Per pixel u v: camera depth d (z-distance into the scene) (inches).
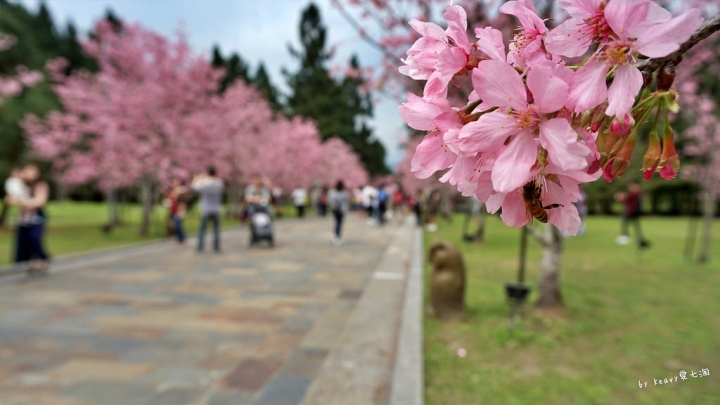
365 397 108.4
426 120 24.3
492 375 126.0
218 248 385.1
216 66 1487.5
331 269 304.8
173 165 594.6
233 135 799.7
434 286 183.0
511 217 24.9
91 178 635.5
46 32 1304.1
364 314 176.4
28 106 569.6
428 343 152.0
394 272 272.5
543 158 21.2
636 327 165.6
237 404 116.0
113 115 533.3
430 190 608.4
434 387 118.7
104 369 137.4
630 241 459.2
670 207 1482.5
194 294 230.8
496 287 236.1
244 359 145.4
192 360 144.6
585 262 317.7
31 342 159.8
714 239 496.4
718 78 335.6
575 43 22.0
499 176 20.6
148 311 198.7
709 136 363.9
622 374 125.0
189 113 624.7
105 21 562.3
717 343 145.8
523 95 20.7
